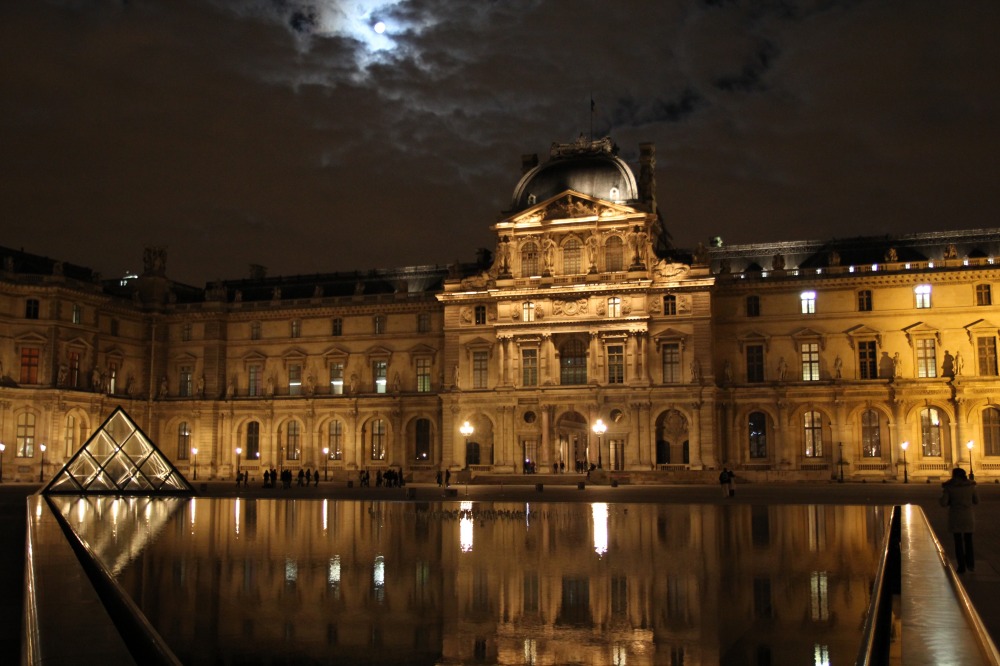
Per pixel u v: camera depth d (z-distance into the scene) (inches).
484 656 705.6
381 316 5191.9
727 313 4643.2
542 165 4881.9
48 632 426.0
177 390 5462.6
